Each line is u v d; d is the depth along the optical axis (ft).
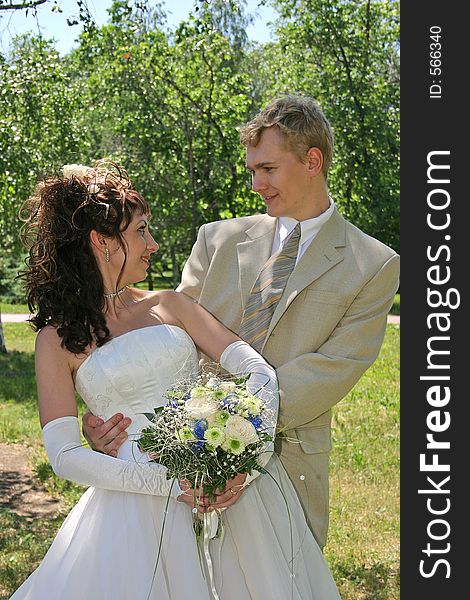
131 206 8.84
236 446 7.85
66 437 8.30
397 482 21.12
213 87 50.60
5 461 24.67
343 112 61.16
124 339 8.73
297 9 62.13
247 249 10.18
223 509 8.69
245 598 8.66
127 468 8.13
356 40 62.85
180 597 8.26
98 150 55.52
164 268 80.48
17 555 16.93
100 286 8.68
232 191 50.93
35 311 8.77
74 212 8.54
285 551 8.94
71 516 8.84
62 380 8.54
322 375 9.27
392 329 57.57
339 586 14.89
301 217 9.82
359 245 9.89
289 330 9.68
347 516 18.58
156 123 50.96
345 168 61.41
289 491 9.33
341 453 24.06
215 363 9.41
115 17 46.93
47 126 42.42
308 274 9.67
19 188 37.42
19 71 37.50
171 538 8.39
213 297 10.19
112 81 51.19
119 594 8.13
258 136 9.52
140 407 8.64
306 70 63.72
